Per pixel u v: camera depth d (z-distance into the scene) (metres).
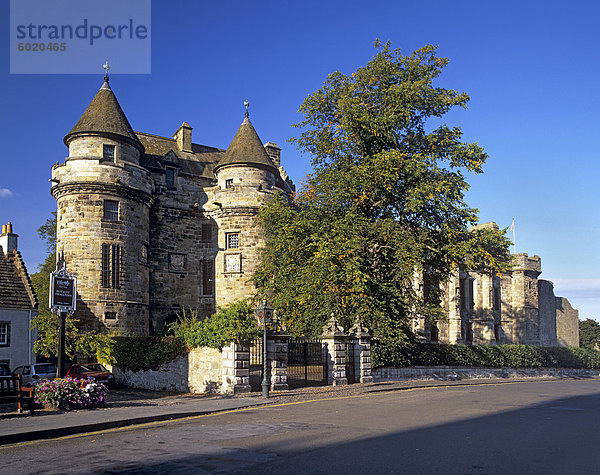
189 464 8.84
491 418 14.43
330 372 25.19
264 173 42.16
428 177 30.52
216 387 22.03
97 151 35.59
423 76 32.12
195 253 42.22
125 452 9.95
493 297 59.12
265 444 10.47
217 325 21.83
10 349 30.66
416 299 30.62
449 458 9.19
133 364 27.72
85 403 16.77
